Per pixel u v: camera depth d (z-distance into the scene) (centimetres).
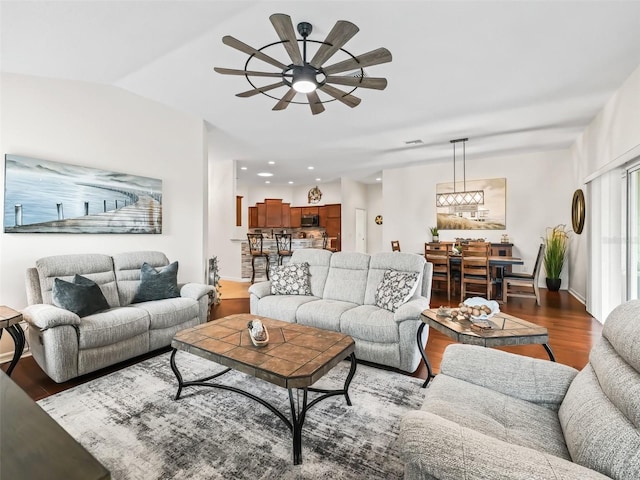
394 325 271
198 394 234
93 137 345
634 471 83
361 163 726
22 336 249
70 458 74
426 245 605
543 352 311
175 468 161
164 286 345
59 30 235
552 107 400
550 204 627
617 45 265
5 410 92
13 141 292
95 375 263
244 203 1004
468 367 165
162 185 409
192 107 409
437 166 741
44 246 309
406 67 300
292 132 501
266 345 209
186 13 222
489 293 507
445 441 95
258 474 157
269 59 211
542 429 128
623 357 116
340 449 175
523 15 227
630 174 366
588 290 462
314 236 1058
